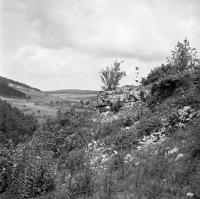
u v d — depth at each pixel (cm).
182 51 2778
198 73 2080
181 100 1869
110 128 2116
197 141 1285
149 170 1252
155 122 1798
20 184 1380
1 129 11075
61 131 2294
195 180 1050
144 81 2753
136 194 1085
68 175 1535
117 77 3328
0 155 1606
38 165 1430
